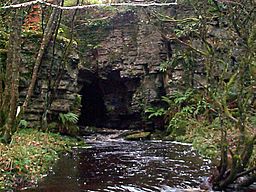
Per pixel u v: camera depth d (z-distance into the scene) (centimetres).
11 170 617
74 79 1257
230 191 554
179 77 1374
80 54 1688
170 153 960
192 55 843
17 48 639
